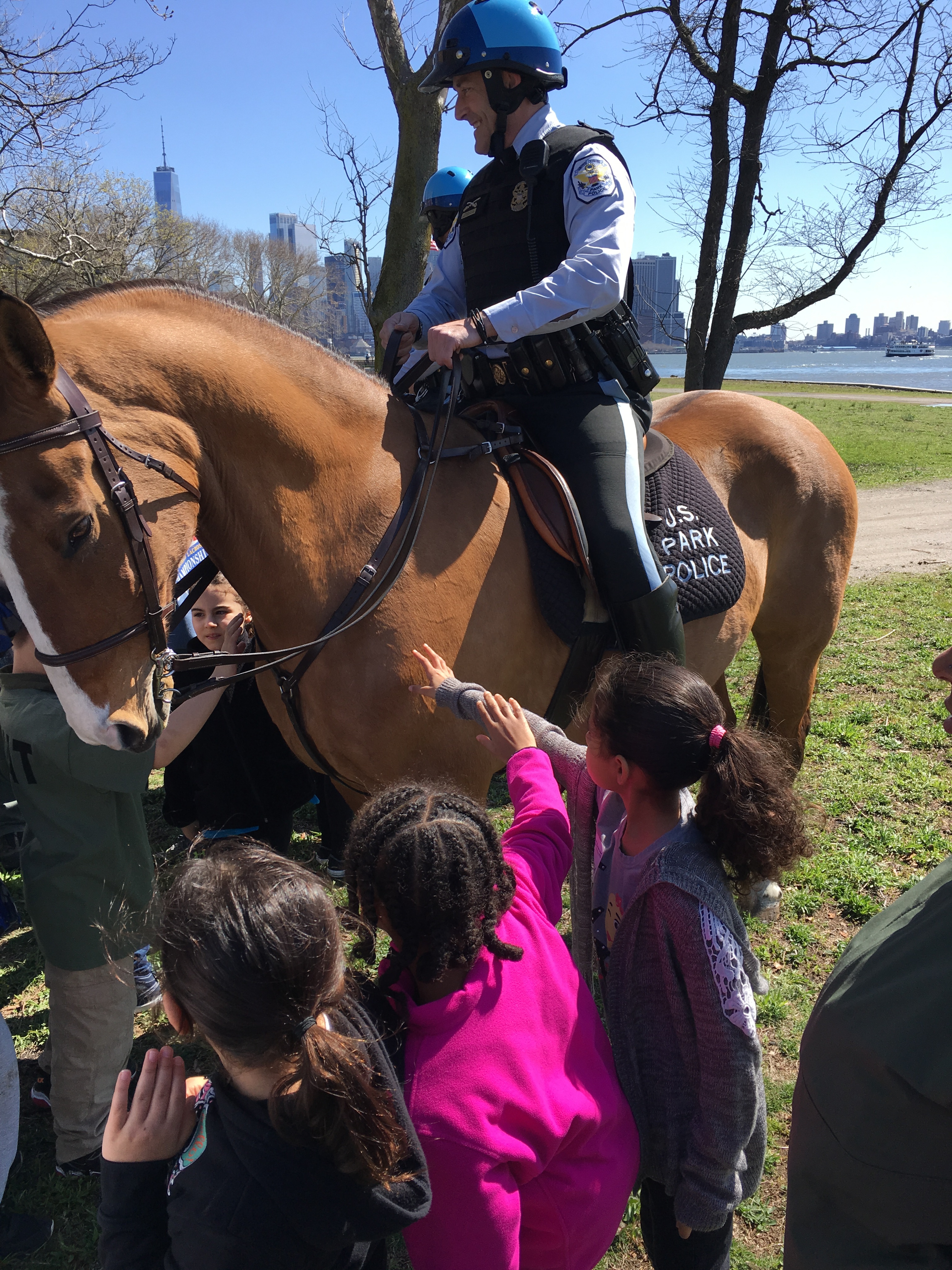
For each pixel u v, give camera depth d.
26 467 1.64
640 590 2.40
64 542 1.69
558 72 2.42
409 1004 1.24
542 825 1.57
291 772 2.99
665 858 1.46
